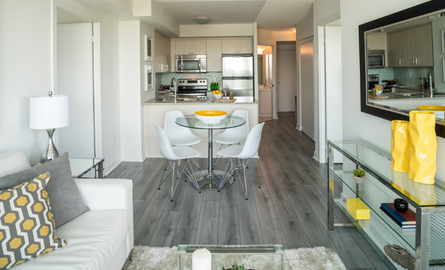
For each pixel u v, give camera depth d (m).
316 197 3.59
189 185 4.01
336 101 4.98
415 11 1.88
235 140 4.29
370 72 2.52
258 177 4.34
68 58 4.21
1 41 2.37
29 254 1.58
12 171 2.02
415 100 1.91
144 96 5.34
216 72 8.05
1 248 1.51
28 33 2.69
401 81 2.05
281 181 4.16
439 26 1.66
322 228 2.84
